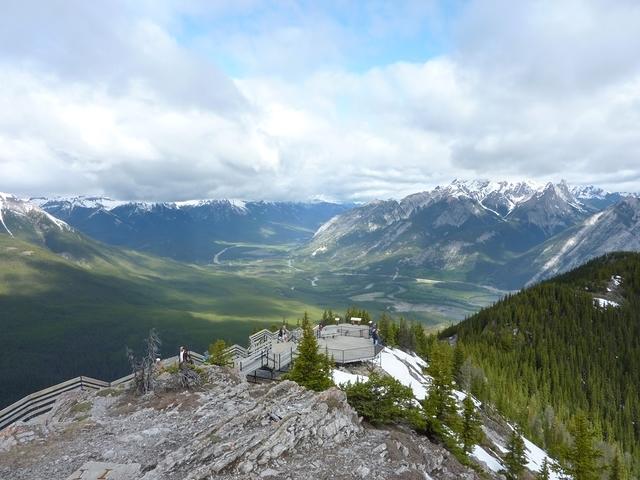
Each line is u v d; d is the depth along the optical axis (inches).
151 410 1144.8
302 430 953.5
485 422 2891.2
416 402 1526.8
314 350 1422.2
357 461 898.7
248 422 994.7
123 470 815.1
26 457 885.2
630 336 5826.8
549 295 6988.2
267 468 813.2
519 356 5310.0
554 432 3617.1
